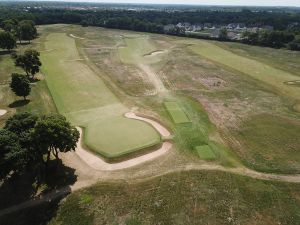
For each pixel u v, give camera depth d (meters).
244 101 64.56
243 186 37.19
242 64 96.31
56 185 37.09
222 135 49.88
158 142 46.28
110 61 95.44
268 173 40.03
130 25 180.38
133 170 40.09
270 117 56.84
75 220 32.06
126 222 31.72
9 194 35.78
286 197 35.53
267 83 76.88
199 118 55.69
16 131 37.38
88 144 45.31
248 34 142.75
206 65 93.75
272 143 47.66
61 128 36.00
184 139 47.88
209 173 39.56
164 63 94.62
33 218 32.41
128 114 56.75
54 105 60.38
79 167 40.56
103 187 36.69
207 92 69.56
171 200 34.69
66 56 100.88
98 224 31.52
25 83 61.50
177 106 60.78
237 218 32.34
